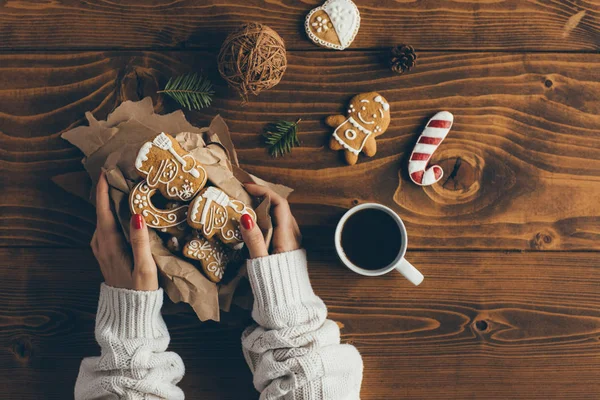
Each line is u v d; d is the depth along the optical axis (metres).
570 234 1.08
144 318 0.97
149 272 0.96
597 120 1.07
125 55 1.06
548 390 1.08
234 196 0.99
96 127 1.00
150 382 0.95
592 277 1.08
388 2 1.06
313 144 1.06
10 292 1.06
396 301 1.07
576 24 1.07
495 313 1.08
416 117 1.06
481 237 1.07
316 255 1.06
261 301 0.98
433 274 1.07
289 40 1.06
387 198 1.07
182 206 0.97
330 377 0.96
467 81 1.07
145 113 1.01
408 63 1.04
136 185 0.96
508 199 1.07
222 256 0.98
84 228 1.06
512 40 1.07
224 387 1.07
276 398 0.96
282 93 1.06
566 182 1.07
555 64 1.07
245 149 1.06
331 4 1.05
